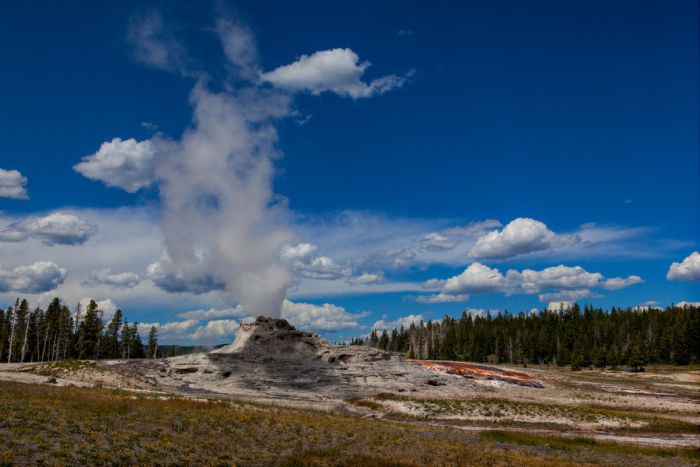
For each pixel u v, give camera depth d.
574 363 132.38
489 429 46.81
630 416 53.44
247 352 76.94
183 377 67.94
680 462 35.03
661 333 155.12
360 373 73.25
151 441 26.88
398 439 35.06
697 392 82.94
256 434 31.73
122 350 117.00
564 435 45.34
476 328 167.50
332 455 29.03
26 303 109.25
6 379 50.69
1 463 20.36
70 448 23.62
